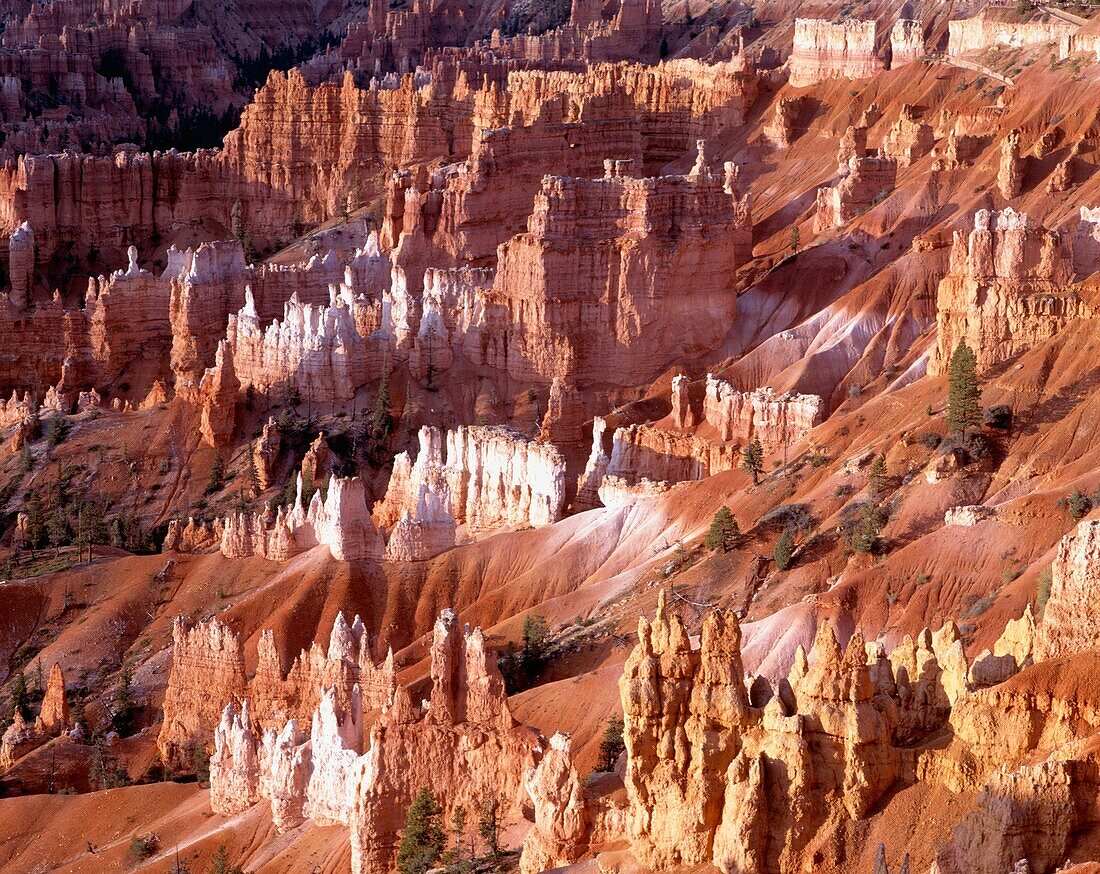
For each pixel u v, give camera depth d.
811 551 170.25
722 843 93.06
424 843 135.00
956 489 167.12
